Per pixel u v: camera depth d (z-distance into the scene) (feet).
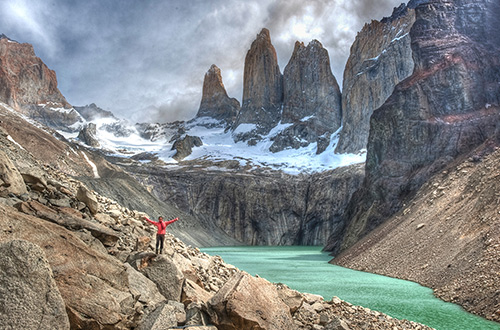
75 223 35.60
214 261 52.65
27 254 23.00
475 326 53.21
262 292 35.22
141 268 34.68
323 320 38.06
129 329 28.07
